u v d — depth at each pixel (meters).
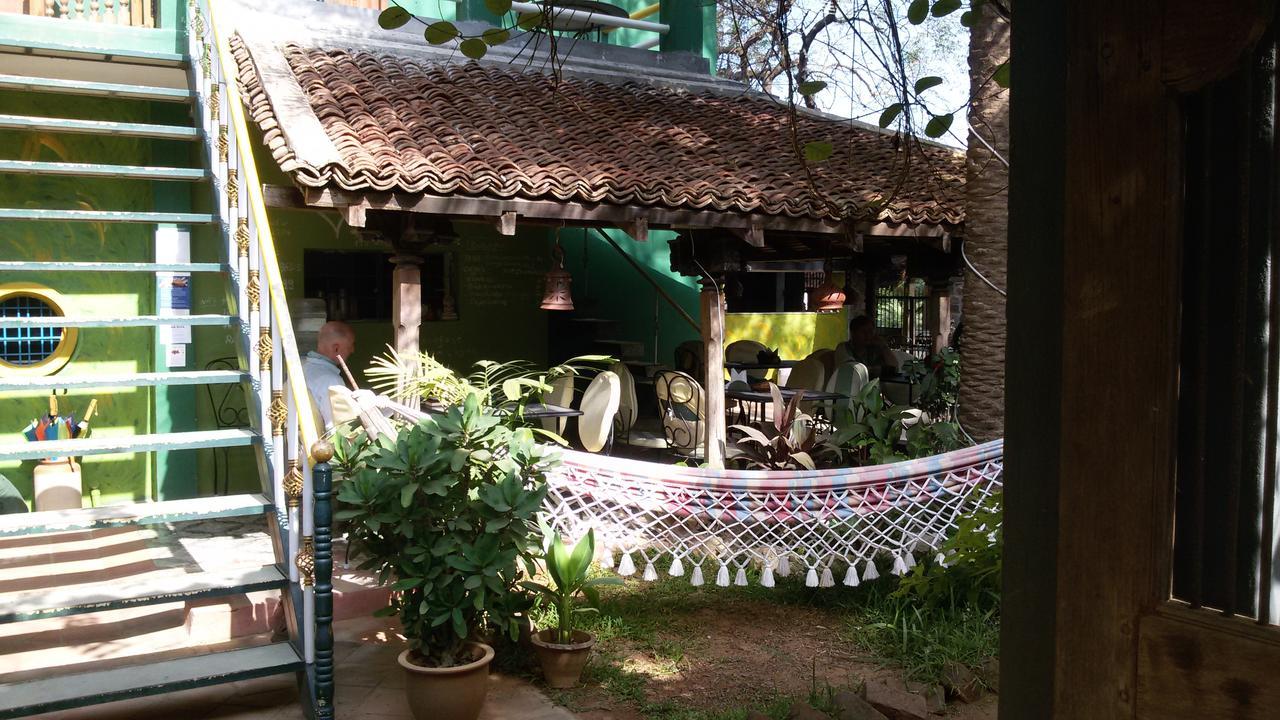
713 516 5.62
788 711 4.54
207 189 8.21
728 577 5.57
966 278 8.09
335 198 6.67
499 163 7.53
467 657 4.53
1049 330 2.12
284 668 4.39
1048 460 2.12
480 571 4.45
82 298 8.02
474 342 11.37
